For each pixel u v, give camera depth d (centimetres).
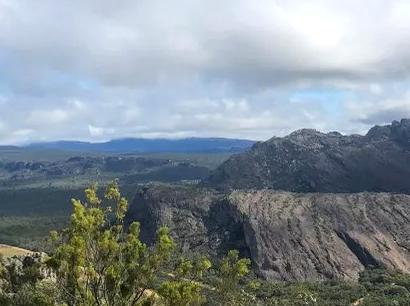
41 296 1986
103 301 1988
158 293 1997
